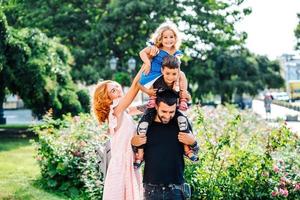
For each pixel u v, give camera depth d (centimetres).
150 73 406
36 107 1883
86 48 2911
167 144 395
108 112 445
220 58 3309
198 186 664
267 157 681
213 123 958
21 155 1316
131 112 456
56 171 848
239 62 3344
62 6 2878
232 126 752
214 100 3772
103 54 2912
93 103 452
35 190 850
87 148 827
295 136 788
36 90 1806
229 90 3272
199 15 3042
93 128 895
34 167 1095
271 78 3722
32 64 1800
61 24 2912
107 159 447
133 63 2483
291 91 5816
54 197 803
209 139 693
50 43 1953
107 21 2862
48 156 869
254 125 1185
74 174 846
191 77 3216
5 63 1805
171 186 393
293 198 689
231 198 664
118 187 424
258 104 6475
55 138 914
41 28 2858
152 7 2861
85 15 2955
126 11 2789
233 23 3162
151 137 397
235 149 689
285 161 729
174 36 410
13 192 833
